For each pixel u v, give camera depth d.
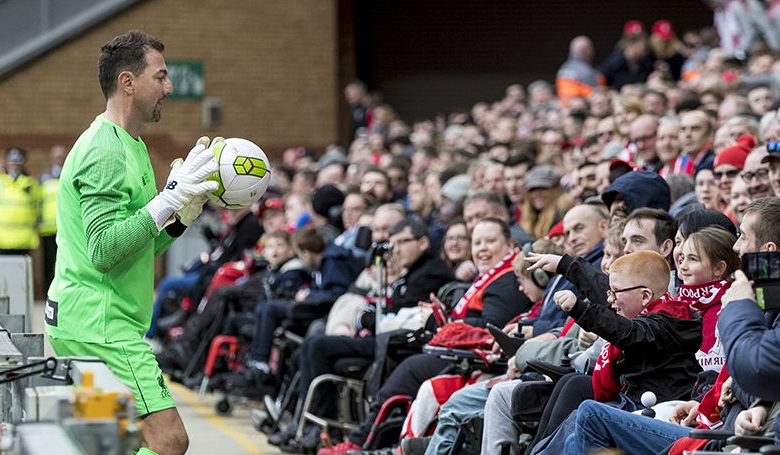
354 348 22.48
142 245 13.91
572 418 14.45
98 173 13.99
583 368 15.88
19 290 21.59
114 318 14.20
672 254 16.52
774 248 13.20
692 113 23.27
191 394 31.86
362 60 61.75
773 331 11.56
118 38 14.46
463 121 47.00
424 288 22.30
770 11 42.16
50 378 11.92
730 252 14.66
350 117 53.31
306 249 26.89
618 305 15.01
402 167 33.97
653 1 60.97
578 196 23.33
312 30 56.00
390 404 19.59
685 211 18.22
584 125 32.34
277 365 26.19
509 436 16.14
